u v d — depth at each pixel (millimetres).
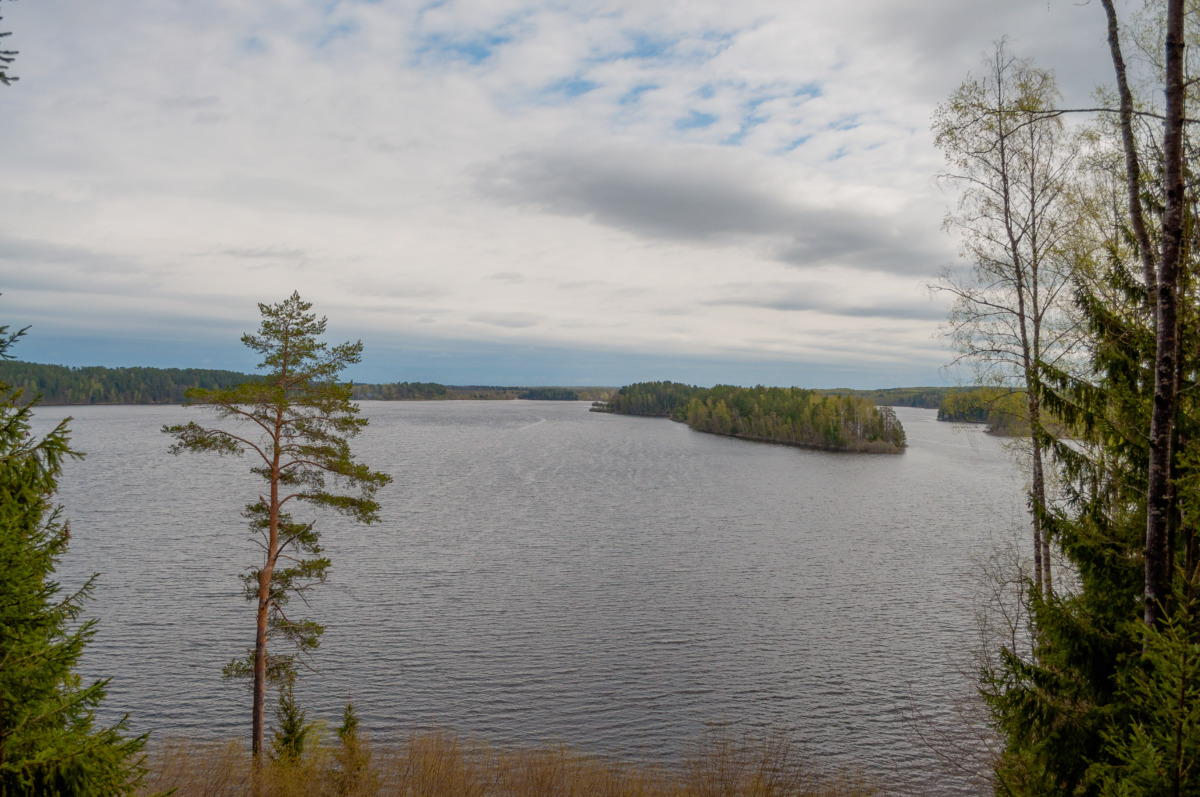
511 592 45781
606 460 126062
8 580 6727
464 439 175250
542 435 187625
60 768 6426
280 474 20234
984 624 23094
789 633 38688
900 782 24156
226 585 45844
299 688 31672
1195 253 9375
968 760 25094
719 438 173000
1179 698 6902
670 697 31047
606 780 20984
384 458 129500
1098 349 10781
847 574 50219
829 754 26125
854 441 143250
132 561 51625
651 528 66500
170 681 31859
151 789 17969
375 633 38281
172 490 87188
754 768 24641
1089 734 9531
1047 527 11031
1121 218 15461
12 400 6992
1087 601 10602
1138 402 10180
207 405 19375
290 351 19922
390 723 28562
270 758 18938
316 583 47250
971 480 99312
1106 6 9570
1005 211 16859
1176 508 9227
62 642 7219
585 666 34250
